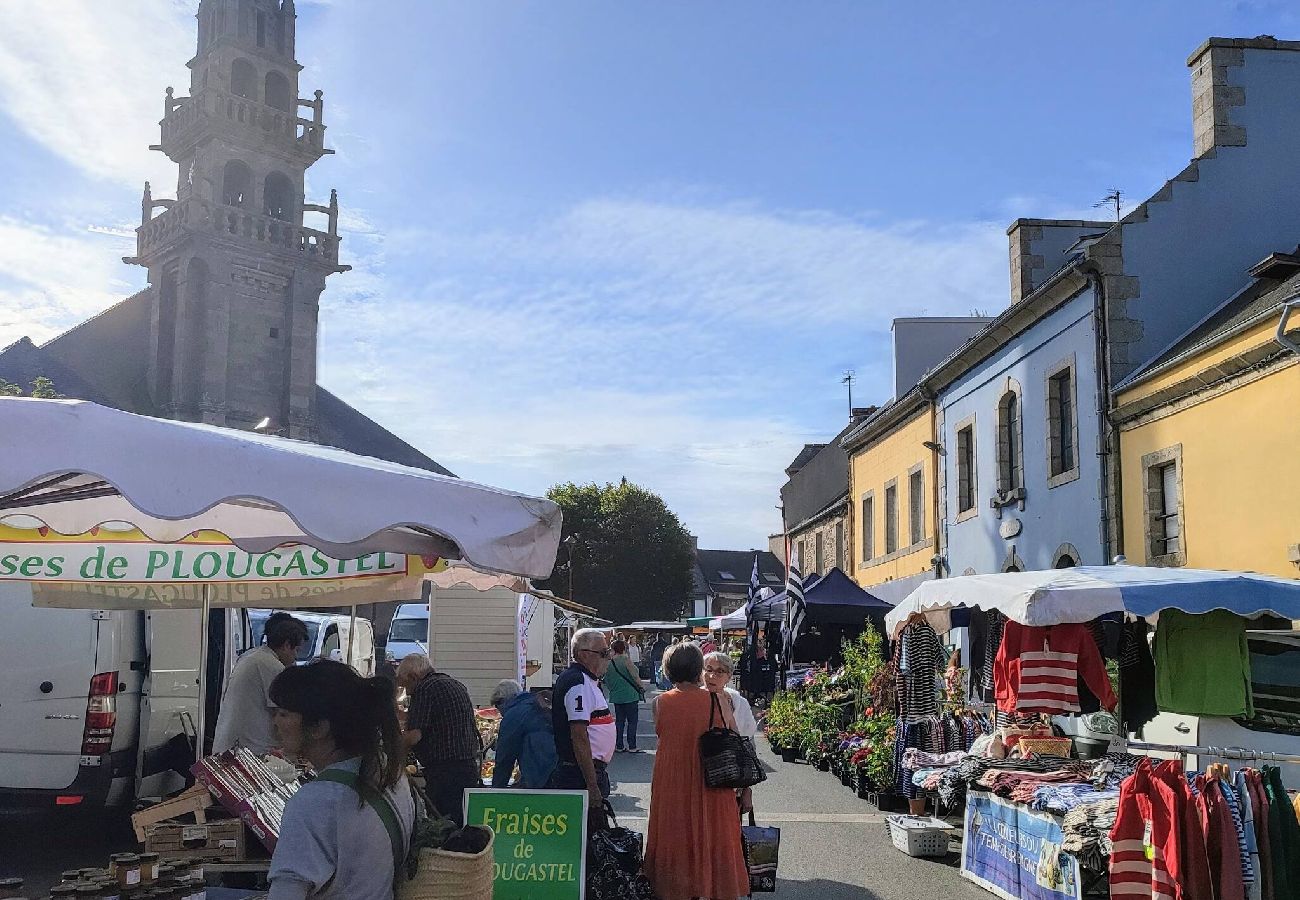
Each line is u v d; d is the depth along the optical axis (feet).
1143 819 20.95
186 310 168.96
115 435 11.89
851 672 52.06
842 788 45.34
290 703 10.18
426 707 25.73
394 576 28.68
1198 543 46.78
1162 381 49.98
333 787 9.91
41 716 28.12
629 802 40.65
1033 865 24.62
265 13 182.70
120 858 15.64
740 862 21.48
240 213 171.22
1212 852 20.03
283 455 12.59
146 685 29.81
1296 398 40.55
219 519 18.65
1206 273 55.36
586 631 22.98
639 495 192.85
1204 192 56.03
